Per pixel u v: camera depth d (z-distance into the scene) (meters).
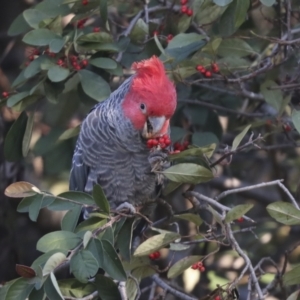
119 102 8.71
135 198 9.45
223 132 11.20
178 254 11.91
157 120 8.20
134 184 9.27
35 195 7.16
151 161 8.30
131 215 7.53
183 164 7.40
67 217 7.57
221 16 8.38
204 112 10.44
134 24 9.48
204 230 11.49
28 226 13.97
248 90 10.83
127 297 7.55
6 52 13.16
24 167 12.73
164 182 9.33
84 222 7.34
